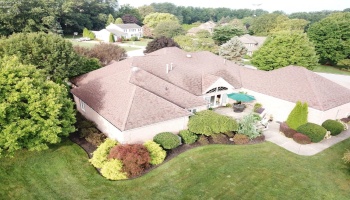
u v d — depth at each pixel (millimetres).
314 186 19938
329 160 23859
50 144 24016
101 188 18875
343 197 18906
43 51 32562
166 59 38094
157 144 22625
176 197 18203
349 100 32719
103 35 107375
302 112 28125
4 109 17906
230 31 78500
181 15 198250
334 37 72875
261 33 123000
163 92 28969
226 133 26875
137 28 126250
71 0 115875
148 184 19469
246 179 20406
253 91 35844
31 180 19422
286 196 18703
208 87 33031
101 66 44531
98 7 134500
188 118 27047
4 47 31516
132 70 30219
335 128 28688
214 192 18812
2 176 19500
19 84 19562
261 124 30094
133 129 22656
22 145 20281
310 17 162750
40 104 19938
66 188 18781
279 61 50281
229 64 42469
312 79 33438
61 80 32188
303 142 26438
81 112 31000
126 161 20219
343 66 76062
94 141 24406
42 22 93438
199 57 42594
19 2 84875
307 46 50406
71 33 118000
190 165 21922
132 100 24547
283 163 22906
